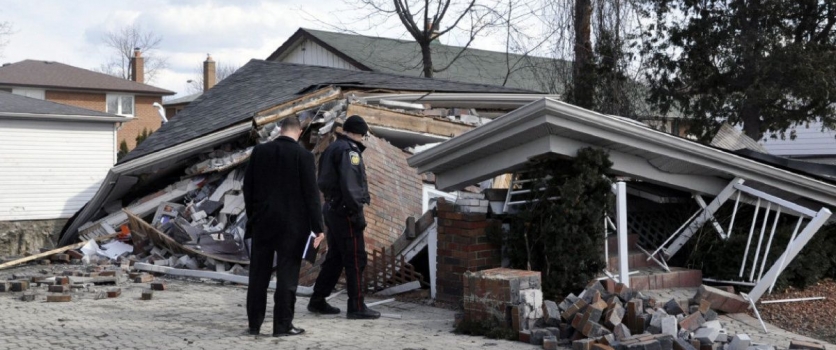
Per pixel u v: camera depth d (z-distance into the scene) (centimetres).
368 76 1820
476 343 707
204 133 1541
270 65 2184
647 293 861
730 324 808
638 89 2353
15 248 2228
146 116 4306
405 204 1238
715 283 945
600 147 850
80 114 2347
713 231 962
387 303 922
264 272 736
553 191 833
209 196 1480
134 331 748
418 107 1623
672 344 662
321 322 800
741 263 928
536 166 856
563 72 2202
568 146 827
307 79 1842
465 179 938
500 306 735
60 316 830
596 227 830
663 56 2945
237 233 1304
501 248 899
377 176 1215
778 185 959
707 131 2948
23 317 823
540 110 783
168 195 1520
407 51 3484
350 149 798
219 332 745
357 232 809
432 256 972
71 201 2352
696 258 962
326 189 803
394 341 710
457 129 1529
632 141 846
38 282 1084
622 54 2192
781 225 1004
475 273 761
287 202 724
